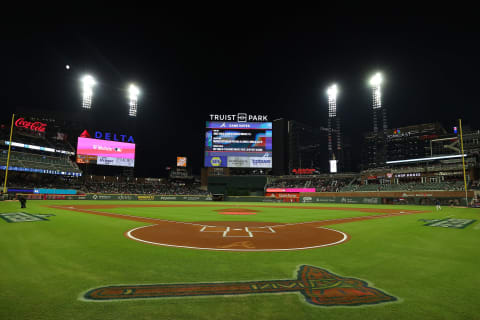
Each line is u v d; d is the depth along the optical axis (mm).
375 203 54094
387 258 7645
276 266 6742
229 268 6543
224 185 77562
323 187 70812
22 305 4301
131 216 21484
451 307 4355
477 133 81125
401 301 4586
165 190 77562
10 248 8523
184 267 6613
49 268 6402
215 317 3949
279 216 23484
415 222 17984
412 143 195500
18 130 62781
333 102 86312
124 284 5348
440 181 58250
